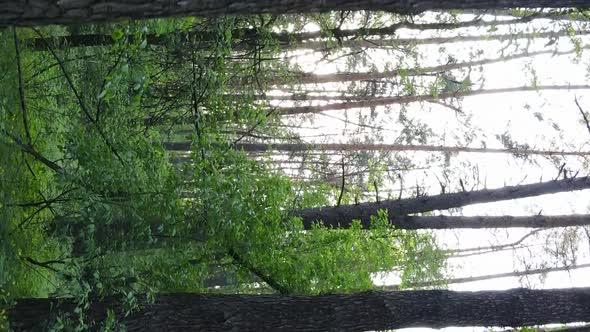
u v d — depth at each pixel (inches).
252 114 328.2
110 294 229.8
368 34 357.4
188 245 254.5
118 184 227.8
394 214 352.5
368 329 257.6
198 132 281.1
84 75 289.9
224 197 247.8
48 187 243.9
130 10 115.4
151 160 240.4
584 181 341.4
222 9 120.9
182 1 116.8
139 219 225.6
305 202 340.5
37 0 110.3
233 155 275.4
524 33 346.3
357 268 312.0
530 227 362.6
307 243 293.7
